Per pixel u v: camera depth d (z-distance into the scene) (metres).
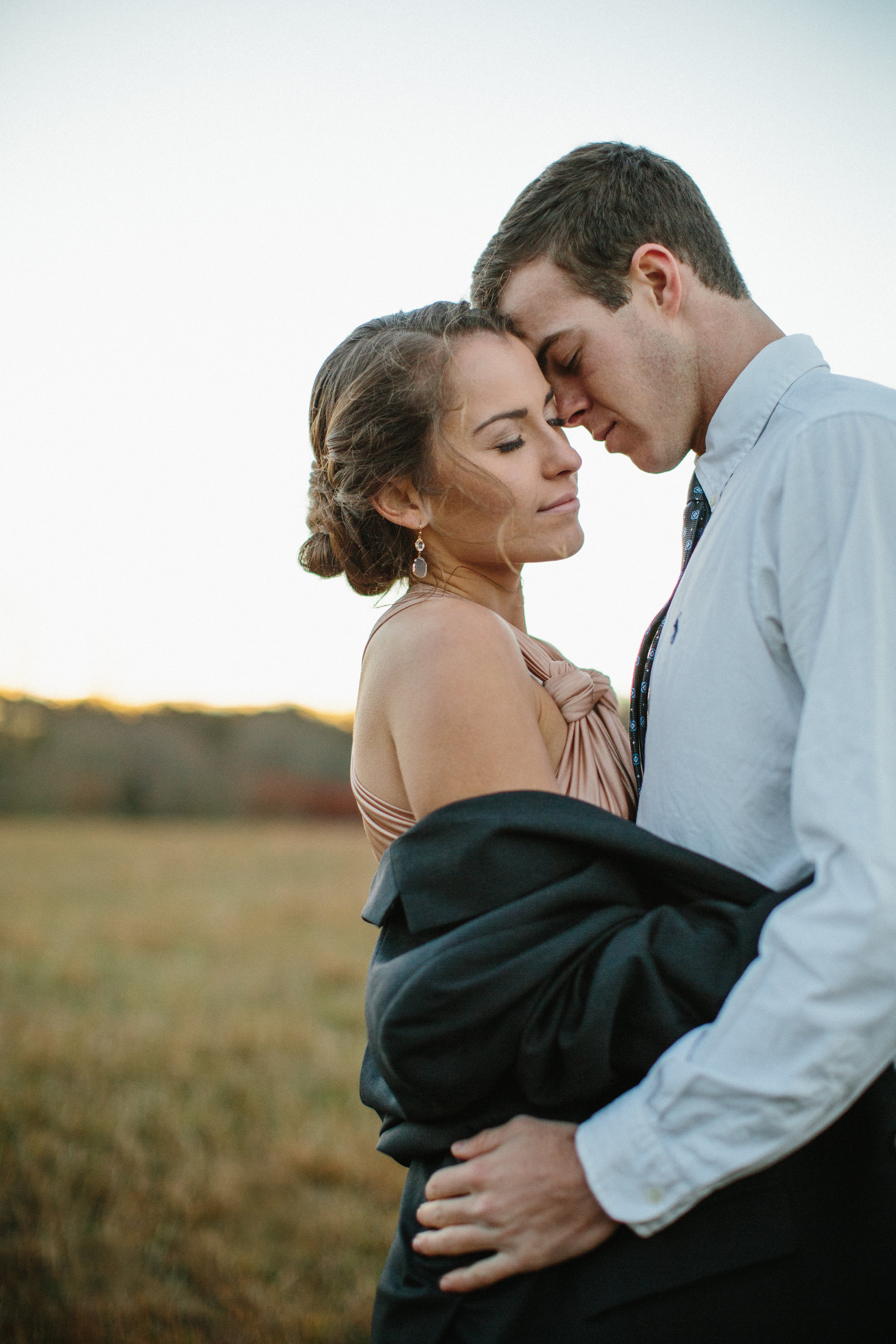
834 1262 1.08
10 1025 6.27
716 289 1.56
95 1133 4.37
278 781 34.56
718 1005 1.10
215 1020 6.49
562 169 1.58
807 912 1.02
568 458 1.50
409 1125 1.27
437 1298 1.19
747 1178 1.10
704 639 1.30
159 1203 3.68
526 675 1.37
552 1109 1.17
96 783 32.91
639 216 1.51
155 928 10.12
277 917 10.96
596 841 1.20
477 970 1.13
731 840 1.25
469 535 1.51
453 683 1.28
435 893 1.21
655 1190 1.06
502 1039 1.13
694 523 1.52
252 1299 3.07
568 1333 1.11
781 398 1.38
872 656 1.07
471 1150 1.18
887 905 0.97
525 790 1.25
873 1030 0.98
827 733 1.06
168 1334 2.86
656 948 1.13
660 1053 1.11
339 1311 3.02
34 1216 3.55
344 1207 3.75
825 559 1.15
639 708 1.52
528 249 1.57
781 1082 0.99
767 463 1.29
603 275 1.52
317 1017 6.62
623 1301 1.09
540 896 1.17
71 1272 3.20
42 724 33.41
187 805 33.22
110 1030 6.15
